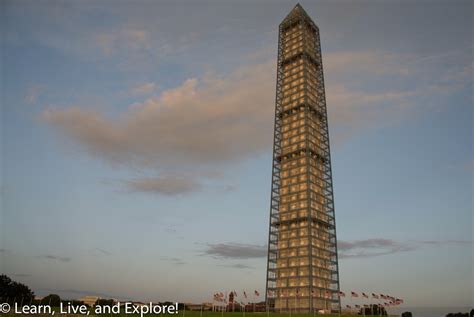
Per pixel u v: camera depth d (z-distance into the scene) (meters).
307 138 197.00
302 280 168.88
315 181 193.62
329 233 189.25
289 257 178.50
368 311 154.25
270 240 188.25
